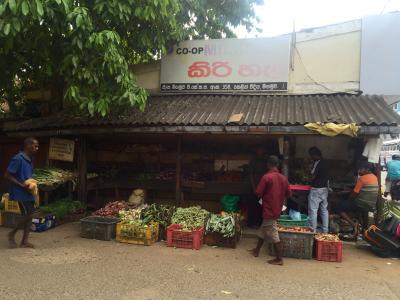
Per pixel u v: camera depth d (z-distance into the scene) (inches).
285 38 376.5
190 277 224.1
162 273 229.8
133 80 321.4
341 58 368.2
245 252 281.4
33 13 247.8
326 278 229.6
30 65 383.9
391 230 275.3
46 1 256.4
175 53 398.9
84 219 312.7
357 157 363.9
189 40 395.2
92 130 339.3
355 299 198.5
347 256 279.6
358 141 362.9
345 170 372.8
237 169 391.5
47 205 357.4
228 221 294.7
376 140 297.4
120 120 331.9
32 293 194.2
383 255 278.2
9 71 369.7
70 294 194.4
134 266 241.3
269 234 255.4
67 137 402.6
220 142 397.1
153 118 330.6
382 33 359.6
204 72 393.1
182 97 392.2
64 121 364.2
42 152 452.4
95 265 241.0
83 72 290.5
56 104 437.4
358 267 253.8
